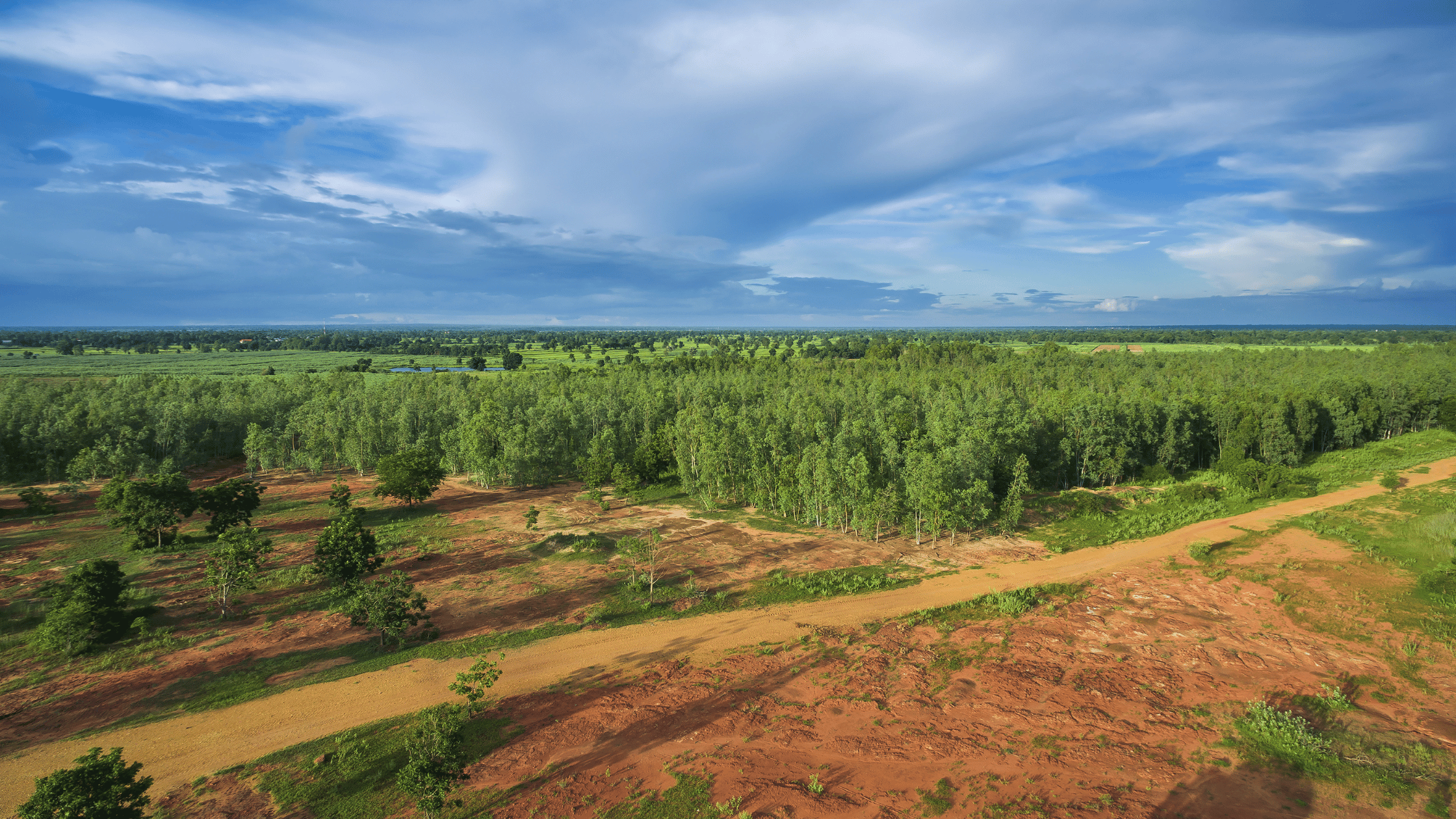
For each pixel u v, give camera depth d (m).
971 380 153.00
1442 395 117.75
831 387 140.88
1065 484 91.94
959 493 63.41
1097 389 136.50
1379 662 38.41
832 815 26.59
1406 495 70.25
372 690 37.03
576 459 100.94
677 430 96.44
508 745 31.77
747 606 49.22
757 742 31.91
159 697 36.16
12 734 32.59
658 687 37.34
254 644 42.81
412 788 25.78
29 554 60.69
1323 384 116.62
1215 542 60.66
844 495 66.75
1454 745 30.53
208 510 66.75
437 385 149.88
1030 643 42.31
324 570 51.22
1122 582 52.88
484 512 78.62
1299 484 76.31
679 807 27.17
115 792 24.12
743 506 81.75
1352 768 29.06
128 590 50.28
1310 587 48.59
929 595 51.41
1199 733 32.22
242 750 31.44
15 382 123.00
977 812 26.66
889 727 33.06
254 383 159.12
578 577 55.09
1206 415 101.00
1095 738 31.89
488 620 46.53
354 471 107.44
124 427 98.62
